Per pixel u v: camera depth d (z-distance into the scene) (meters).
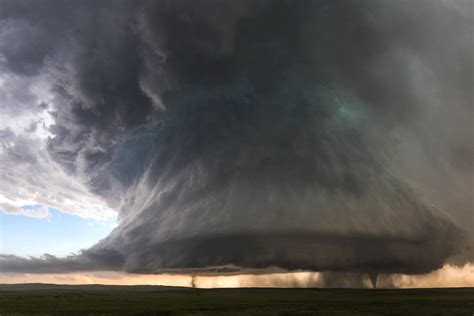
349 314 61.69
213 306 77.38
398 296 114.00
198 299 102.00
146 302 88.62
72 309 69.12
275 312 64.94
